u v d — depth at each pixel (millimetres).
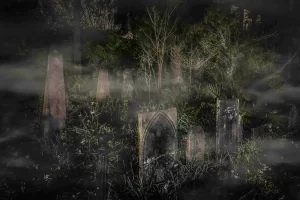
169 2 13234
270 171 6750
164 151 6312
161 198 5660
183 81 10750
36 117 9383
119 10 16781
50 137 7938
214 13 10930
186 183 6117
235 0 13695
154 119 6078
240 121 7047
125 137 7957
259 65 10289
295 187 6117
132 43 13172
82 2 16203
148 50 11945
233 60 10109
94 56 12422
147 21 13398
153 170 6078
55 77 8156
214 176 6438
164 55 11734
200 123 8266
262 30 12758
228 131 6805
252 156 7078
